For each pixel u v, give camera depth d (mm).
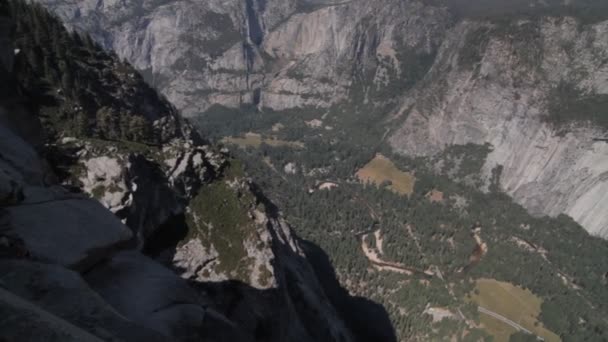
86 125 70562
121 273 19531
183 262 67250
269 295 67125
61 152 61031
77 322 11742
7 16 34750
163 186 70438
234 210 74688
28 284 12508
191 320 20016
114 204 58531
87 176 59875
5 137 24484
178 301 20750
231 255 69250
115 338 11609
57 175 57781
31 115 35531
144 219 63938
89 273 18016
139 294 19141
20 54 75312
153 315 18672
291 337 74000
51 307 11992
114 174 60844
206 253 68812
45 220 17266
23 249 14789
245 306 65000
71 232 17781
